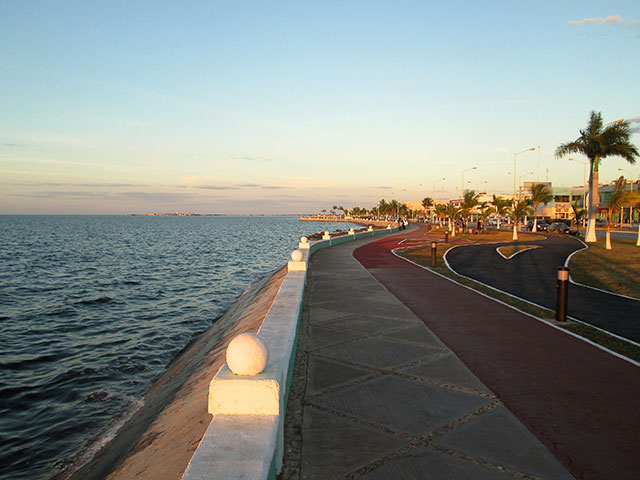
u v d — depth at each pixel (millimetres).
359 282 13750
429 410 4664
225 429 2873
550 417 4527
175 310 19859
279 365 3424
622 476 3500
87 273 32594
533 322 8711
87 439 8023
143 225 186375
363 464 3641
